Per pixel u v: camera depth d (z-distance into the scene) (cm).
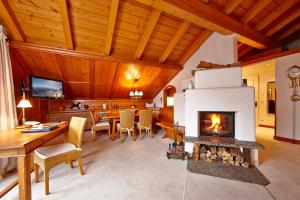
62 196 178
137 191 189
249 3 329
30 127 224
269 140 411
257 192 185
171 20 344
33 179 215
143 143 392
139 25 335
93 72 433
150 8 302
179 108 422
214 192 186
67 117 484
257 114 634
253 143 249
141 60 434
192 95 297
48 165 184
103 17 297
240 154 257
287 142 392
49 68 380
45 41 317
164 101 619
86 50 358
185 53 467
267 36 446
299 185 198
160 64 470
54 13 268
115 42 365
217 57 391
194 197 177
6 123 228
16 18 262
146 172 237
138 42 382
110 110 564
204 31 399
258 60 459
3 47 233
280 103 411
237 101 267
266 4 322
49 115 452
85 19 292
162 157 297
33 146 154
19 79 324
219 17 316
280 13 360
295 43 505
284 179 212
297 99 378
